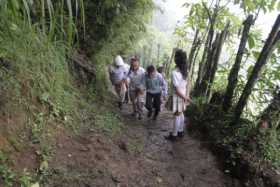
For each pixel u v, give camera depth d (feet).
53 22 5.75
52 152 11.00
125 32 27.02
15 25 9.12
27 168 9.61
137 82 21.24
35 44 12.20
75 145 12.47
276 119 13.99
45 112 12.55
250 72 16.03
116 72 23.11
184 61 16.85
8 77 11.10
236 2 19.27
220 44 20.44
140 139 16.88
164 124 21.06
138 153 14.62
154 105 21.34
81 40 22.84
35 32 11.78
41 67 13.19
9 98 10.93
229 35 22.08
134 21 27.25
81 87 19.15
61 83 14.57
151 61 54.85
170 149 16.22
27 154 10.11
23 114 11.25
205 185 12.78
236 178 13.06
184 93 16.94
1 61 11.02
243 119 15.57
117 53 31.81
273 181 11.85
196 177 13.37
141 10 27.22
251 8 17.47
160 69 24.81
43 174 9.78
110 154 13.15
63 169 10.54
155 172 13.16
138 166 13.24
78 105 16.26
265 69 15.19
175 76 16.70
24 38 10.87
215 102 19.19
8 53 10.55
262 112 14.84
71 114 14.47
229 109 17.02
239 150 13.71
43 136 11.32
